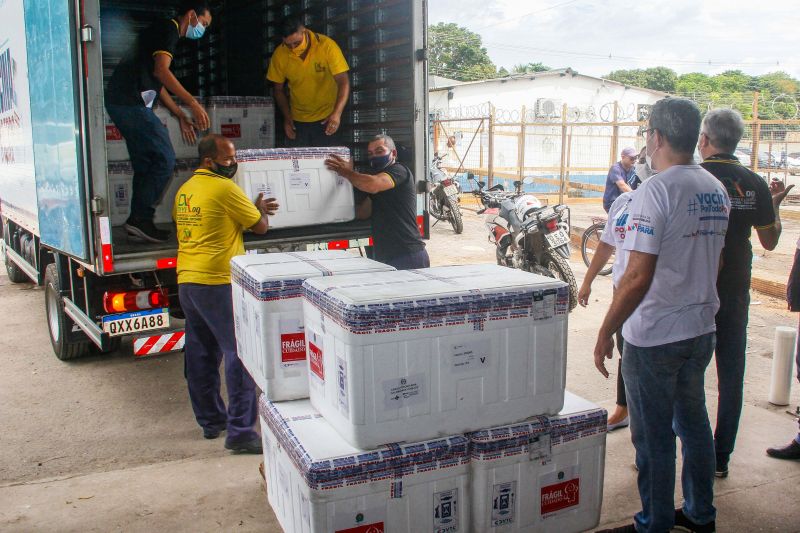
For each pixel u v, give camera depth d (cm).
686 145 267
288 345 270
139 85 480
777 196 373
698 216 263
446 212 1190
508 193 783
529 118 2728
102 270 425
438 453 227
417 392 223
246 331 296
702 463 289
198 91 865
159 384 521
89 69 407
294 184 496
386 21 560
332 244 509
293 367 271
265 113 594
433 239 1130
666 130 267
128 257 434
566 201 1783
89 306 464
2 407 475
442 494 231
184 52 887
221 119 575
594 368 538
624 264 286
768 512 326
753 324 655
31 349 605
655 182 262
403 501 226
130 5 745
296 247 494
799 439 373
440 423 229
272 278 266
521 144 1641
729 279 335
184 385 520
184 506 341
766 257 986
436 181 1188
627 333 278
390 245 487
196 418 423
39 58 478
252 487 360
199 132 563
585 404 257
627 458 379
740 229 331
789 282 392
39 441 421
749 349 577
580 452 249
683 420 287
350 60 611
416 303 218
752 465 371
